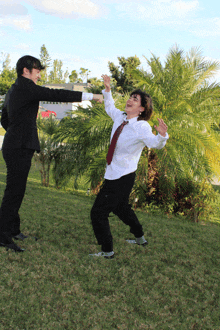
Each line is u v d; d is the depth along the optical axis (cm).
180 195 576
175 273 271
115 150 277
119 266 272
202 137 509
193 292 241
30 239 305
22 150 267
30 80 264
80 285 229
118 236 362
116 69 2566
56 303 200
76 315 190
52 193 597
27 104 264
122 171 274
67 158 644
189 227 469
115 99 582
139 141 268
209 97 601
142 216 515
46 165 690
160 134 247
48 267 243
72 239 325
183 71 602
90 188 660
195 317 206
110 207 279
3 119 281
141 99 273
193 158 538
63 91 273
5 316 180
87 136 597
